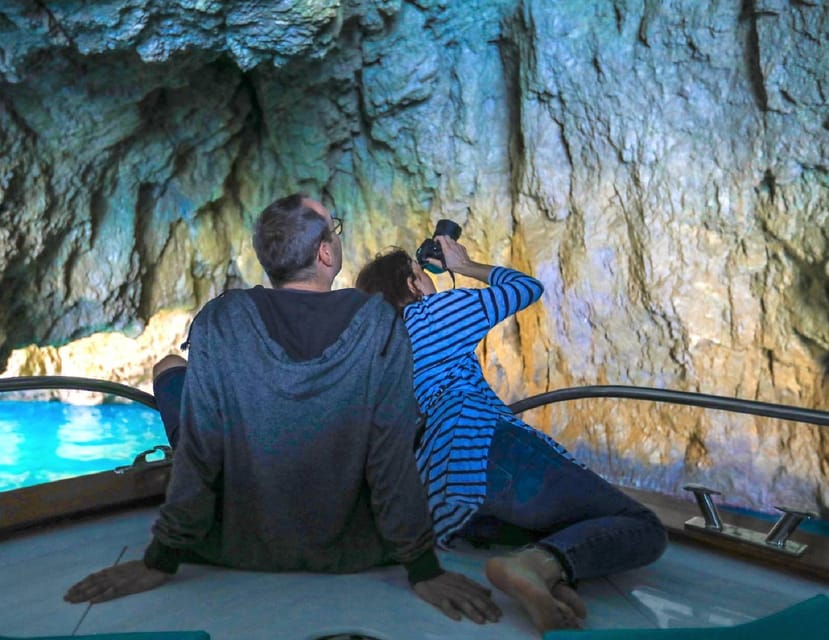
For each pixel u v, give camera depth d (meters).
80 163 11.38
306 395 1.85
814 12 8.22
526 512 2.10
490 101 11.35
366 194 12.54
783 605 2.02
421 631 1.80
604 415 10.41
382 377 1.89
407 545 1.92
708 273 9.70
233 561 2.04
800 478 9.34
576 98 10.10
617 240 10.25
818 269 9.02
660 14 9.32
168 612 1.85
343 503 1.95
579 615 1.84
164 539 1.91
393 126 11.62
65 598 1.89
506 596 2.03
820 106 8.50
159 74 10.07
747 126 9.15
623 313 10.27
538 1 9.97
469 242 11.80
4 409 14.30
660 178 9.77
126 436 12.78
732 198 9.39
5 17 8.50
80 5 8.30
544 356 10.95
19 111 10.30
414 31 10.84
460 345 2.31
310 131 12.01
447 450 2.16
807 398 9.48
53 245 12.12
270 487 1.90
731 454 9.64
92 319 13.15
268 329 1.88
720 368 9.80
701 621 1.94
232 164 13.01
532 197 10.80
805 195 8.89
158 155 12.04
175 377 2.62
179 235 13.46
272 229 2.02
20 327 12.70
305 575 2.07
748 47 8.97
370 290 2.55
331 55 10.73
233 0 8.38
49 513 2.45
